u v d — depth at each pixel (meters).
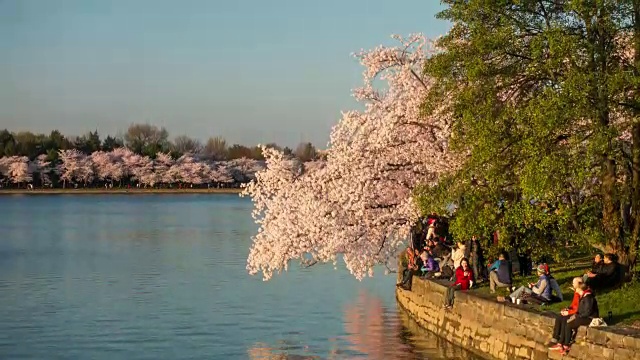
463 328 27.84
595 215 27.83
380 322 35.25
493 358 25.19
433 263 33.66
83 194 196.88
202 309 39.38
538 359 22.50
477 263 31.16
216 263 59.38
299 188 35.38
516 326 23.78
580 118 23.94
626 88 24.25
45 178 196.62
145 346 31.47
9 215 120.12
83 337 33.12
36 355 30.11
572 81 23.17
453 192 28.05
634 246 26.33
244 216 121.06
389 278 50.88
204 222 106.94
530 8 26.00
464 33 27.41
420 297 33.50
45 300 42.19
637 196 26.48
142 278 50.94
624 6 23.95
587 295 21.12
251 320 36.50
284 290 45.62
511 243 30.73
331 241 34.50
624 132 27.69
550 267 33.78
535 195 24.11
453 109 28.66
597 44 24.36
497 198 28.09
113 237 83.62
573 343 20.92
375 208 34.94
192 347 31.28
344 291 45.19
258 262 36.19
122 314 38.06
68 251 68.75
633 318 21.84
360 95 36.03
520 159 25.66
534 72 25.64
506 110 25.78
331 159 35.59
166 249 70.56
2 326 35.28
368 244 35.69
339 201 34.47
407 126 34.25
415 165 34.62
